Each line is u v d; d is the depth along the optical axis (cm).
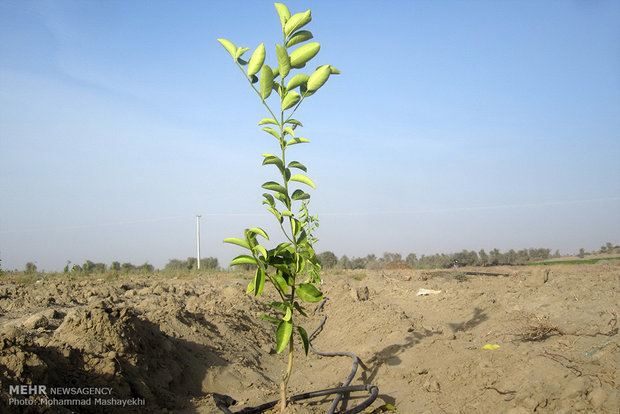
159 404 538
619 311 678
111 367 510
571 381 460
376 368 676
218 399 561
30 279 1409
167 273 2028
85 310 584
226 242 446
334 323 980
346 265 3105
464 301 970
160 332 669
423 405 533
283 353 845
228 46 463
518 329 686
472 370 568
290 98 450
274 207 463
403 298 1189
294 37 460
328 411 518
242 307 1003
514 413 450
